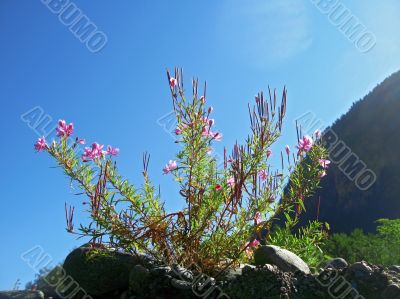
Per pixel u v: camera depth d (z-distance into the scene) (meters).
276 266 0.74
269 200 0.85
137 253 0.84
